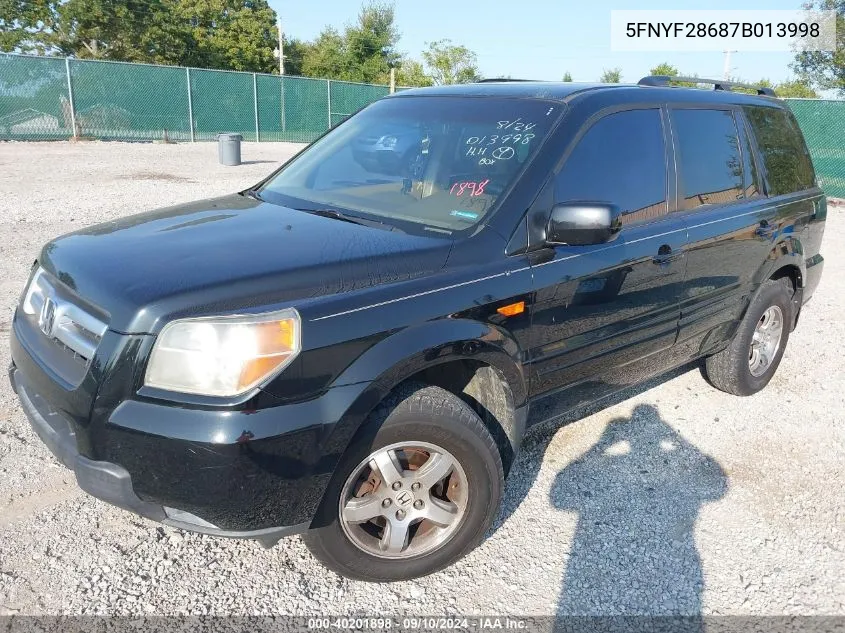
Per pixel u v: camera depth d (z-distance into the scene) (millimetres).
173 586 2721
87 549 2877
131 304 2264
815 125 15812
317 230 2877
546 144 3135
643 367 3779
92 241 2822
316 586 2781
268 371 2227
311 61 46594
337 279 2469
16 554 2809
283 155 20531
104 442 2252
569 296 3074
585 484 3609
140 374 2229
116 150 19375
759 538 3244
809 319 6723
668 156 3730
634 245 3385
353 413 2369
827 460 4000
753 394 4855
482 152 3238
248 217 3096
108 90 21766
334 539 2570
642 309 3523
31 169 14156
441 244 2787
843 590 2922
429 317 2559
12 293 5945
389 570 2725
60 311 2512
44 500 3168
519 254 2910
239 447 2160
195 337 2209
